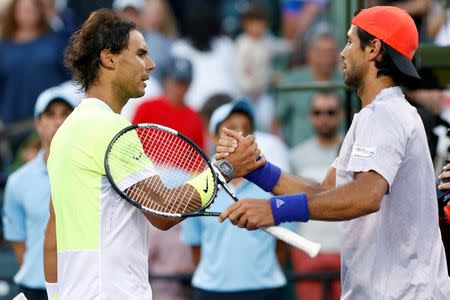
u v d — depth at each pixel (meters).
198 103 28.59
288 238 13.60
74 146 13.76
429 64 16.56
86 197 13.66
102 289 13.51
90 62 14.14
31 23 26.95
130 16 28.05
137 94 14.27
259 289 19.80
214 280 19.84
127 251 13.71
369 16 13.95
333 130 23.28
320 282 21.59
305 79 27.09
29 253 19.62
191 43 28.89
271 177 15.02
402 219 13.84
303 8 29.25
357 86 14.17
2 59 26.81
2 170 26.08
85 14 29.19
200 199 13.89
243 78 28.73
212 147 24.25
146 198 13.69
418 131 13.70
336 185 14.20
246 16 28.97
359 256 14.03
